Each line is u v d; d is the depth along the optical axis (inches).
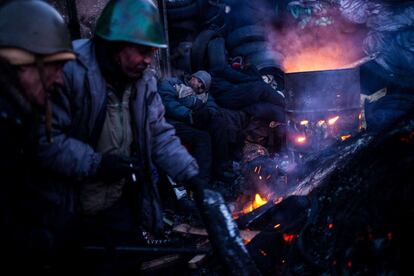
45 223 80.0
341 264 86.4
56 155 80.4
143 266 110.4
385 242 82.0
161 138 96.0
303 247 92.7
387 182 88.5
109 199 92.9
